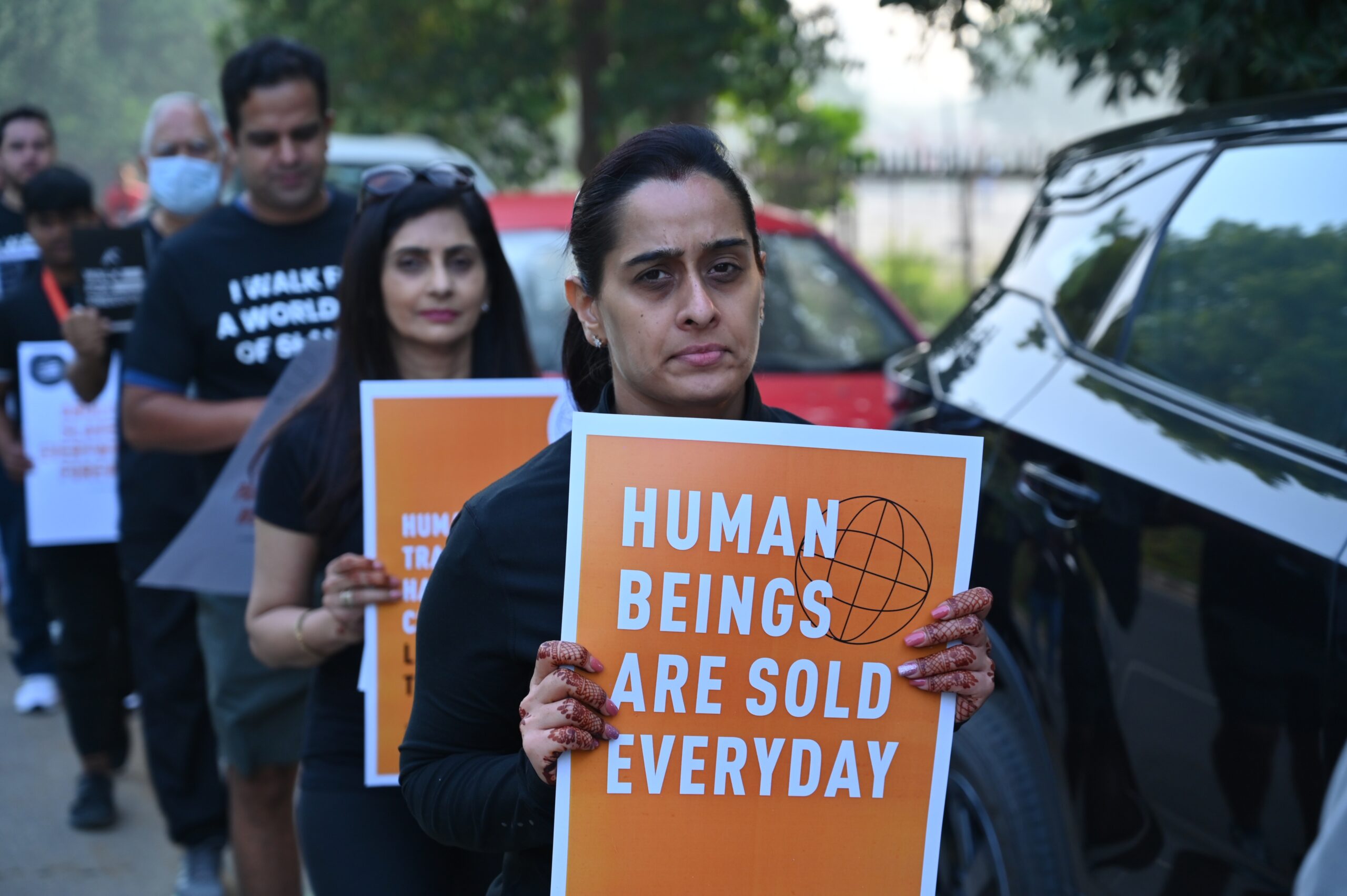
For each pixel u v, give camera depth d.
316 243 3.53
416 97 10.89
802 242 6.16
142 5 23.36
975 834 3.14
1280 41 3.55
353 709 2.50
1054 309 3.34
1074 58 4.13
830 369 5.59
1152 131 3.37
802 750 1.61
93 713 4.69
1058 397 3.09
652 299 1.60
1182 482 2.59
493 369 2.78
